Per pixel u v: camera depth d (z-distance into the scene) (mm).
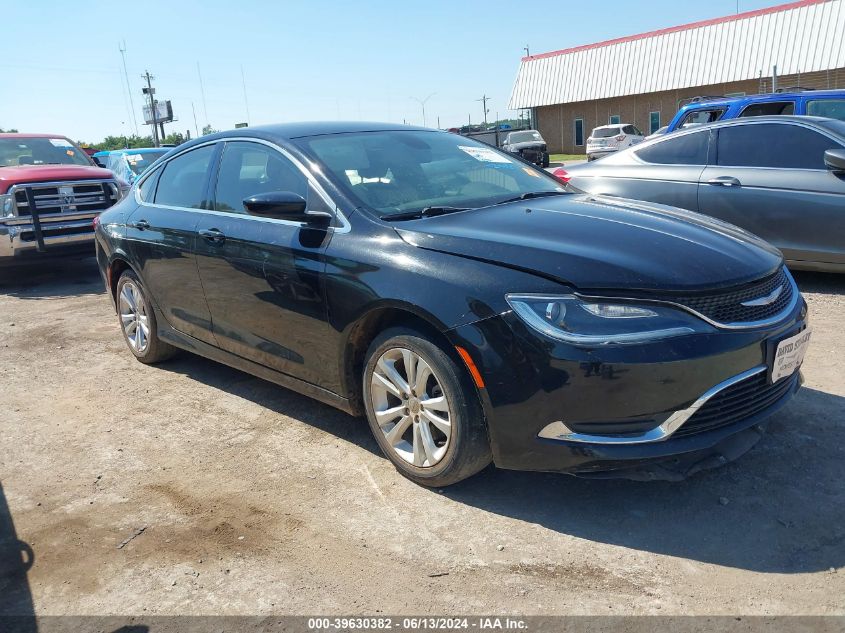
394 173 3881
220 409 4414
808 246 6176
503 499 3166
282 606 2559
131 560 2883
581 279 2766
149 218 4812
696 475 3242
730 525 2863
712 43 31469
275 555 2859
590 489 3201
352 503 3213
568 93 37750
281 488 3385
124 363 5445
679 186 6766
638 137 28281
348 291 3322
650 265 2826
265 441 3912
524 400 2801
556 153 40531
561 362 2713
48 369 5395
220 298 4188
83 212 9219
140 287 5090
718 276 2844
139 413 4422
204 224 4277
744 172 6426
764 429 3322
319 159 3807
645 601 2463
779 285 3154
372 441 3830
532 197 3980
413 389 3203
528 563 2713
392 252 3221
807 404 3887
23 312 7441
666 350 2662
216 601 2607
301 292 3582
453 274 2992
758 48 29734
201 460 3729
